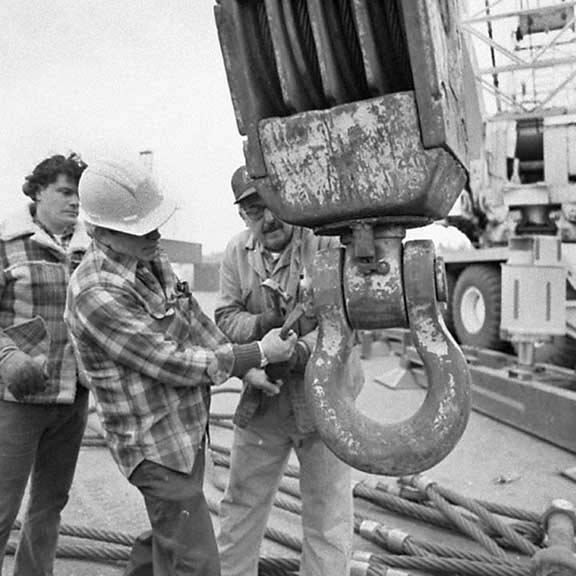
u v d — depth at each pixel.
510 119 6.88
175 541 1.91
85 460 4.79
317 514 2.38
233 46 1.30
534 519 3.31
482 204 7.56
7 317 2.42
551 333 5.42
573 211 7.12
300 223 1.34
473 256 7.69
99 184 1.92
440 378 1.34
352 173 1.26
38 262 2.42
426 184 1.23
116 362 1.94
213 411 6.33
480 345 7.62
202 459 2.04
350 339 1.42
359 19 1.19
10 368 2.25
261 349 2.03
